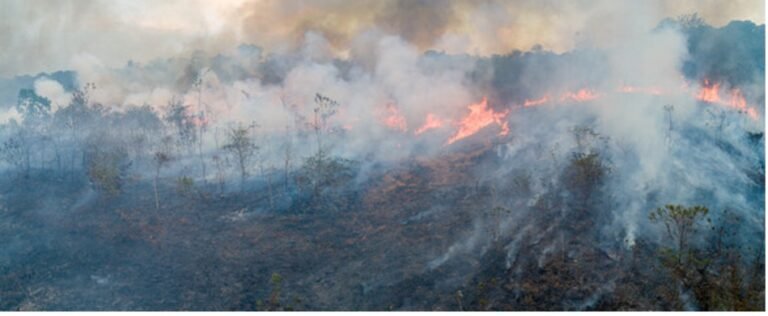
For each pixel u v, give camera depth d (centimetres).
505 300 3572
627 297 3462
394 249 4325
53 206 5222
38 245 4541
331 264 4188
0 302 3803
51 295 3881
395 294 3759
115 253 4400
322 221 4844
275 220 4878
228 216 4988
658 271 3653
